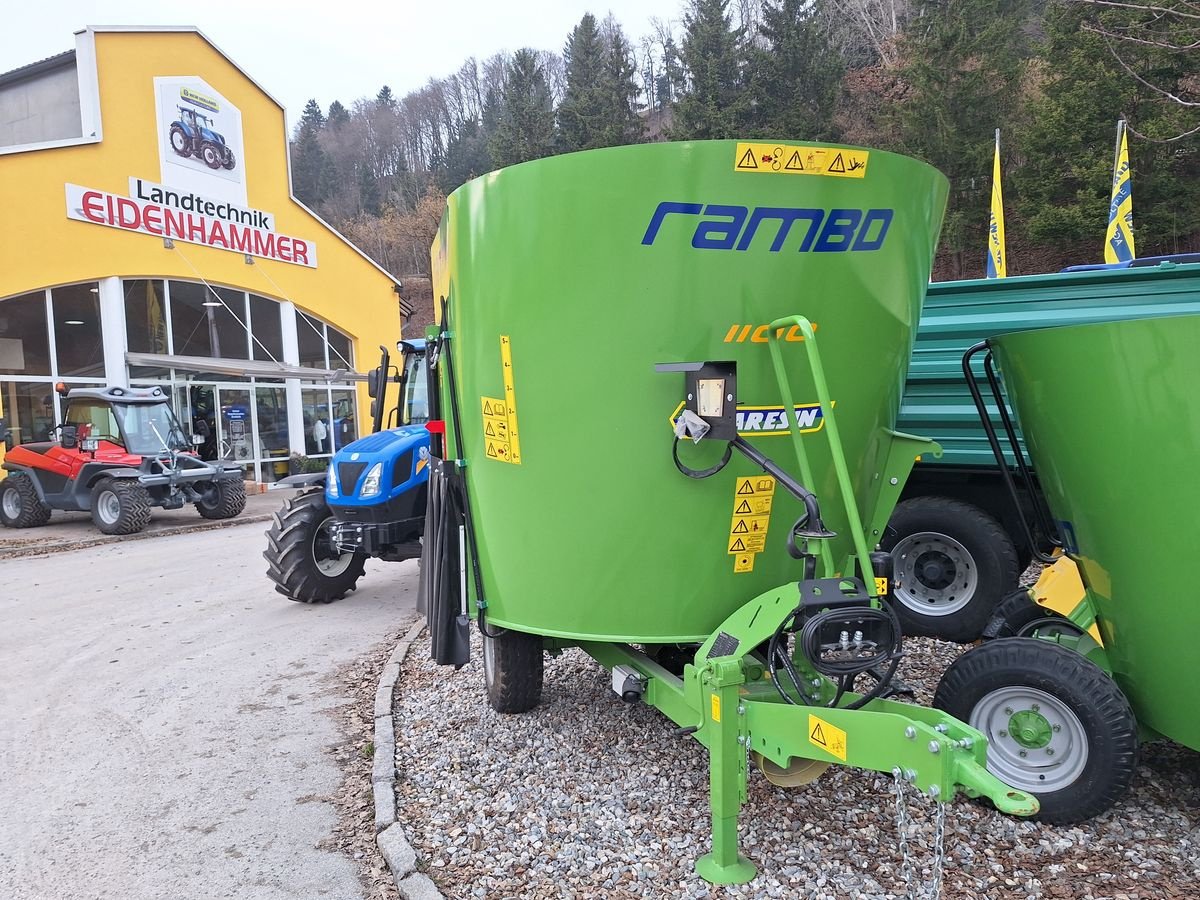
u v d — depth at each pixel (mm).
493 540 3254
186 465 12383
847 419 2949
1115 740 2838
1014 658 3025
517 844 3037
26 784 3893
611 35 43625
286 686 5195
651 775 3512
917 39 27938
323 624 6617
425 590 4000
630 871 2816
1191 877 2637
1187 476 2623
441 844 3098
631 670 3312
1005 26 26172
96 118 14609
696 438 2635
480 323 3078
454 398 3408
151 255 15609
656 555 2918
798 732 2525
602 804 3285
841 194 2688
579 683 4645
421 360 7477
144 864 3156
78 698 5070
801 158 2635
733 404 2633
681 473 2818
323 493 7289
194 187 16406
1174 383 2588
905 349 3055
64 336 14477
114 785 3857
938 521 5164
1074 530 3086
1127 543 2840
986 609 5043
